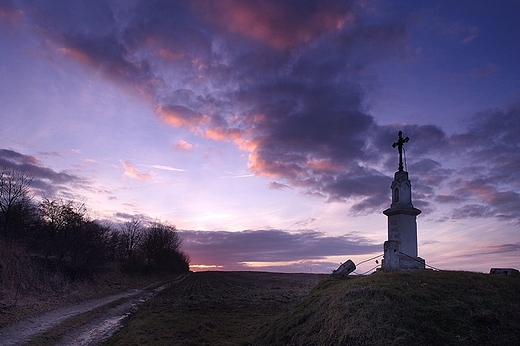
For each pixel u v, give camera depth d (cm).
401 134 2586
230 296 4956
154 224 12700
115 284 6412
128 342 2147
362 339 1352
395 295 1609
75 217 6400
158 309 3656
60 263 5312
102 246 6588
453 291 1630
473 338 1295
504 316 1404
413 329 1364
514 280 1752
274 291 5481
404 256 2255
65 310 3425
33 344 2205
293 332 1811
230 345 2023
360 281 1945
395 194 2495
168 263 12925
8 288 3594
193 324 2638
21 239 5559
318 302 1973
